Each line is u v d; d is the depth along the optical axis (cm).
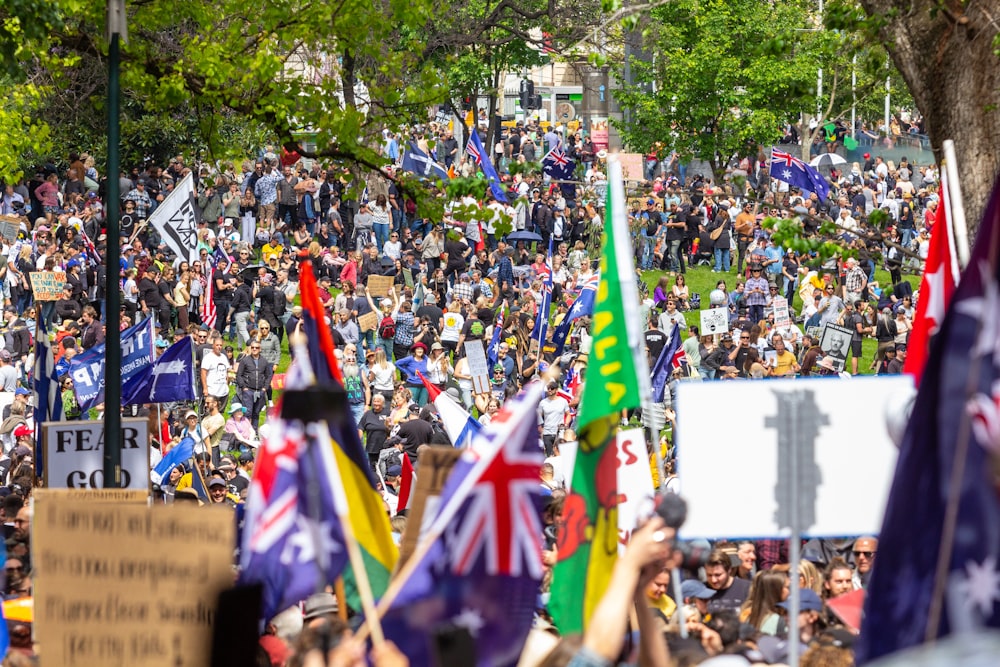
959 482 1418
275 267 9550
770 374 8344
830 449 2042
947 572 1429
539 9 12719
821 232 3375
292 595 1711
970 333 1436
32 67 7425
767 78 12062
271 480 1730
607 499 1889
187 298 9000
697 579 3059
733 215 12075
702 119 12644
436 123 14425
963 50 3180
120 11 3338
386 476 5922
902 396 1984
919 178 15262
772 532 2039
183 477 4934
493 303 9762
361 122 4628
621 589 1416
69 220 9638
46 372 4125
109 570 1662
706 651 2023
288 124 4606
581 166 4850
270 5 4525
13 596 2855
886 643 1479
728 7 12025
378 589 2045
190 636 1662
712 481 2047
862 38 4219
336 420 1473
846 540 3806
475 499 1644
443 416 4694
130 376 5653
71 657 1664
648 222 11644
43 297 8400
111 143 3316
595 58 3919
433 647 1282
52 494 2555
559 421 7188
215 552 1662
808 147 13012
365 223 10725
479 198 3691
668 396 7806
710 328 8525
